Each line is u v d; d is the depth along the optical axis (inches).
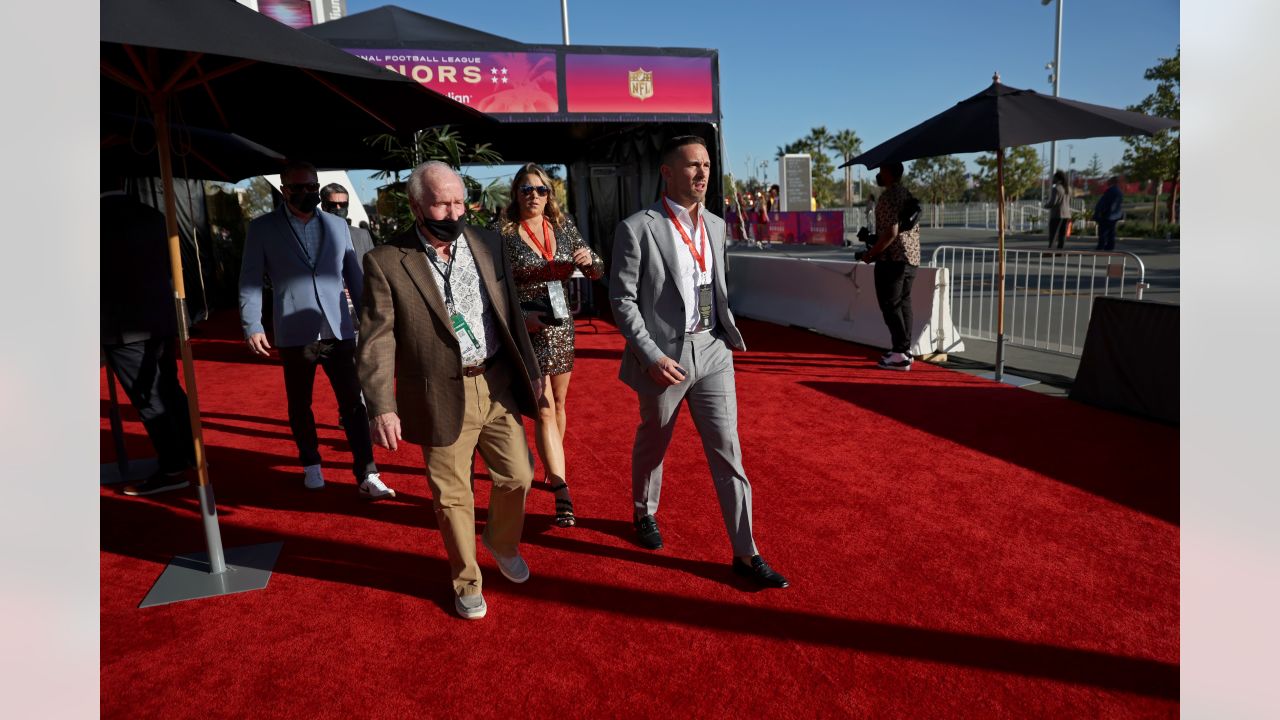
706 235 126.6
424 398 113.3
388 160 332.8
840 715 96.0
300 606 126.3
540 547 145.3
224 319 473.1
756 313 426.9
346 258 169.6
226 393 280.1
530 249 153.2
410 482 184.5
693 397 130.0
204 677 107.3
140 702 102.0
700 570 135.0
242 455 206.5
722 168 369.7
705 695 100.6
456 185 110.1
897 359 286.5
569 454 201.0
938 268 300.8
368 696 102.3
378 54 318.0
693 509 161.9
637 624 118.1
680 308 124.6
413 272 110.8
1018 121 228.8
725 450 128.7
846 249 876.6
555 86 342.3
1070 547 139.4
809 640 112.5
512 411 123.2
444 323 111.5
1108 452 188.4
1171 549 137.7
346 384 169.0
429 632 117.6
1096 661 105.7
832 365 298.0
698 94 360.2
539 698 101.0
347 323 168.2
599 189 556.4
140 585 135.0
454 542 119.3
